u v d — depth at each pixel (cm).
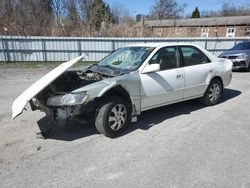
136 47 493
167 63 468
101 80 393
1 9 2058
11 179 285
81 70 484
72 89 381
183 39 1798
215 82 568
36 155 342
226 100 632
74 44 1639
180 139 391
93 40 1656
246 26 3856
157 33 2284
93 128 439
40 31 1909
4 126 450
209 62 554
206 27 4141
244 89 770
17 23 1934
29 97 342
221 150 351
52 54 1627
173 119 486
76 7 2286
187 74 496
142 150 355
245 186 269
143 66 429
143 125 454
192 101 614
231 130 426
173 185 272
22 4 2134
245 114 514
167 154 341
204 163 316
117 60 484
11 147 367
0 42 1512
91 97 357
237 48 1226
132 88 404
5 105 587
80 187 271
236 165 311
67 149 360
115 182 279
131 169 305
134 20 3447
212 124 456
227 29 4000
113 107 388
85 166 313
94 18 2212
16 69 1286
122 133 416
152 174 293
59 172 299
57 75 358
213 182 276
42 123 461
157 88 443
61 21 2214
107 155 341
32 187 271
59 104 358
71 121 372
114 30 2097
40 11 2159
